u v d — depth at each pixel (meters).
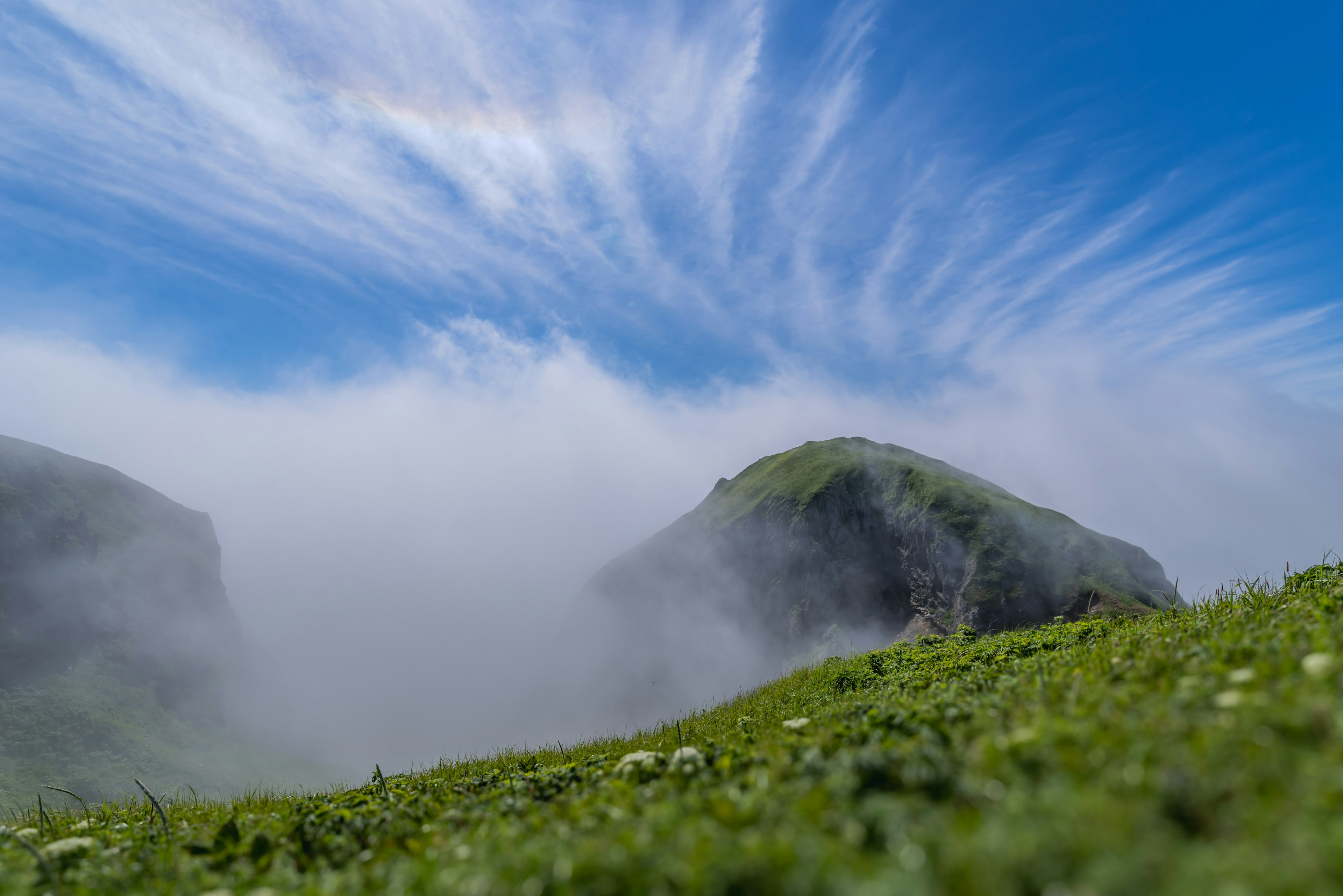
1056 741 3.89
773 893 2.73
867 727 5.45
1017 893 2.49
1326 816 2.55
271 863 5.39
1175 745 3.53
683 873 2.93
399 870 4.10
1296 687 3.95
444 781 9.47
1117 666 6.01
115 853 6.25
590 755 11.32
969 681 7.92
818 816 3.46
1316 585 9.12
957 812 3.30
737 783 4.49
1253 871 2.32
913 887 2.49
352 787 10.59
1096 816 2.87
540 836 4.35
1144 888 2.35
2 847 6.59
